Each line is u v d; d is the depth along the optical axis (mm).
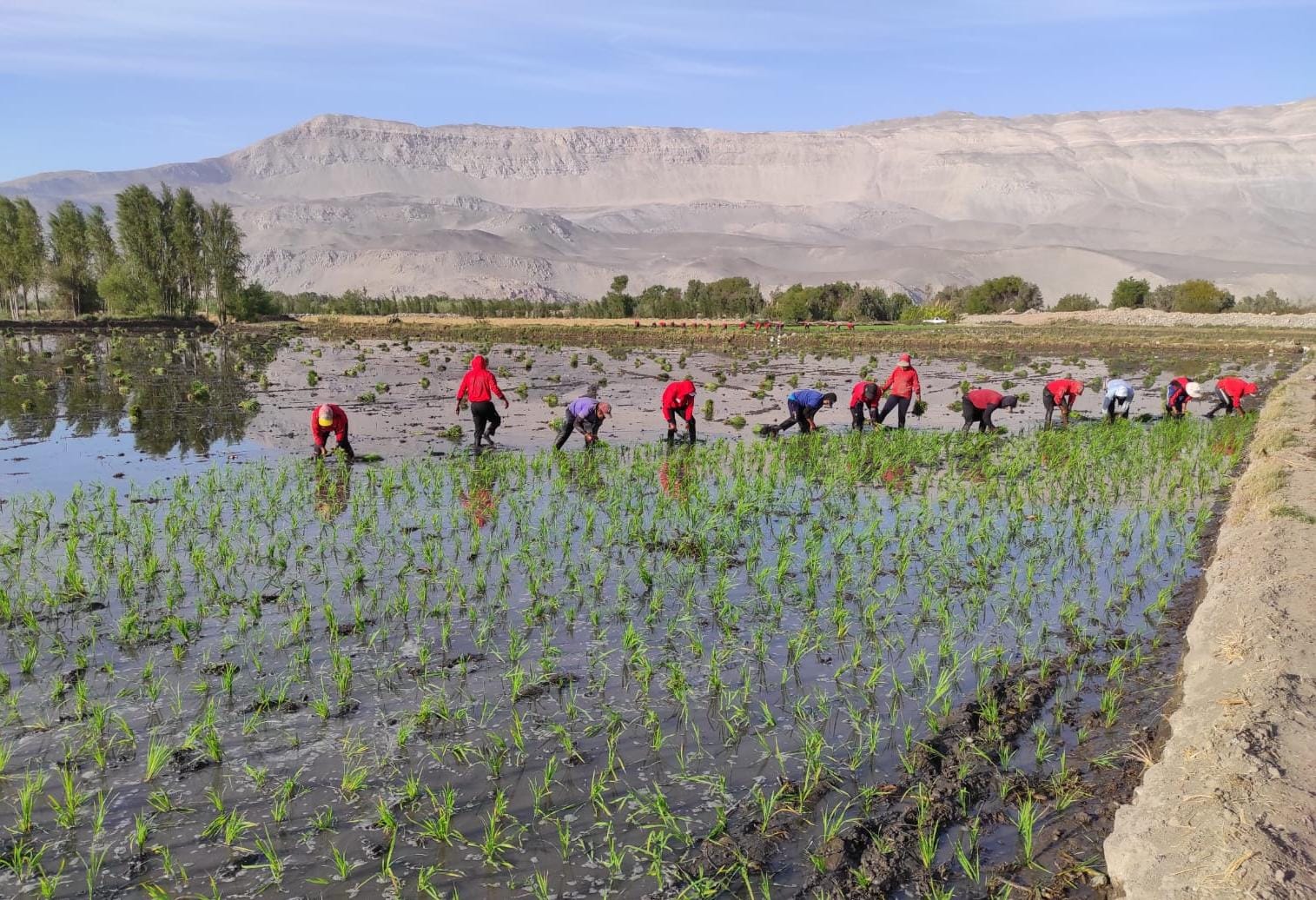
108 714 7238
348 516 13258
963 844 5746
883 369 38844
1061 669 8336
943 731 7141
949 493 15000
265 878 5344
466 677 8047
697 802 6172
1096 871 5367
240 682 7852
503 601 9883
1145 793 5922
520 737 6848
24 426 21922
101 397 27531
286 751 6734
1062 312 82500
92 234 75688
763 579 10727
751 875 5418
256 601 9570
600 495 14586
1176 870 5000
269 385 31359
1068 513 13945
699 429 22656
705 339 56250
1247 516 12414
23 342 50281
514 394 29281
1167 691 7832
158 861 5504
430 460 17547
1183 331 61250
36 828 5812
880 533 12695
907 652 8727
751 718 7375
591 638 8984
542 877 5363
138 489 14906
